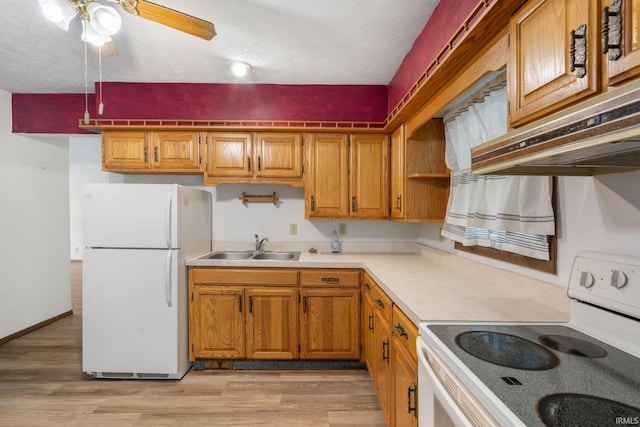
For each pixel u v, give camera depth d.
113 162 2.59
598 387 0.70
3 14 1.73
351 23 1.84
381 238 2.98
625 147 0.65
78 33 1.91
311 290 2.38
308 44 2.07
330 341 2.38
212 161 2.60
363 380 2.26
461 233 1.82
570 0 0.76
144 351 2.21
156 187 2.21
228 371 2.39
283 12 1.73
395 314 1.49
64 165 3.53
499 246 1.58
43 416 1.83
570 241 1.21
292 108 2.71
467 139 1.78
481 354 0.87
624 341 0.92
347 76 2.56
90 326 2.20
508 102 1.03
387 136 2.61
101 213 2.19
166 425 1.76
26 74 2.50
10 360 2.51
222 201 2.96
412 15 1.77
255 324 2.38
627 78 0.63
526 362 0.82
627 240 0.99
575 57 0.74
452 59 1.33
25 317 3.04
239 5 1.67
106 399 2.00
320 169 2.61
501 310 1.24
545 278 1.33
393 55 2.21
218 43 2.05
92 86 2.71
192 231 2.50
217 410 1.90
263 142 2.61
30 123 2.87
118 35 1.96
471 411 0.70
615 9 0.64
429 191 2.25
